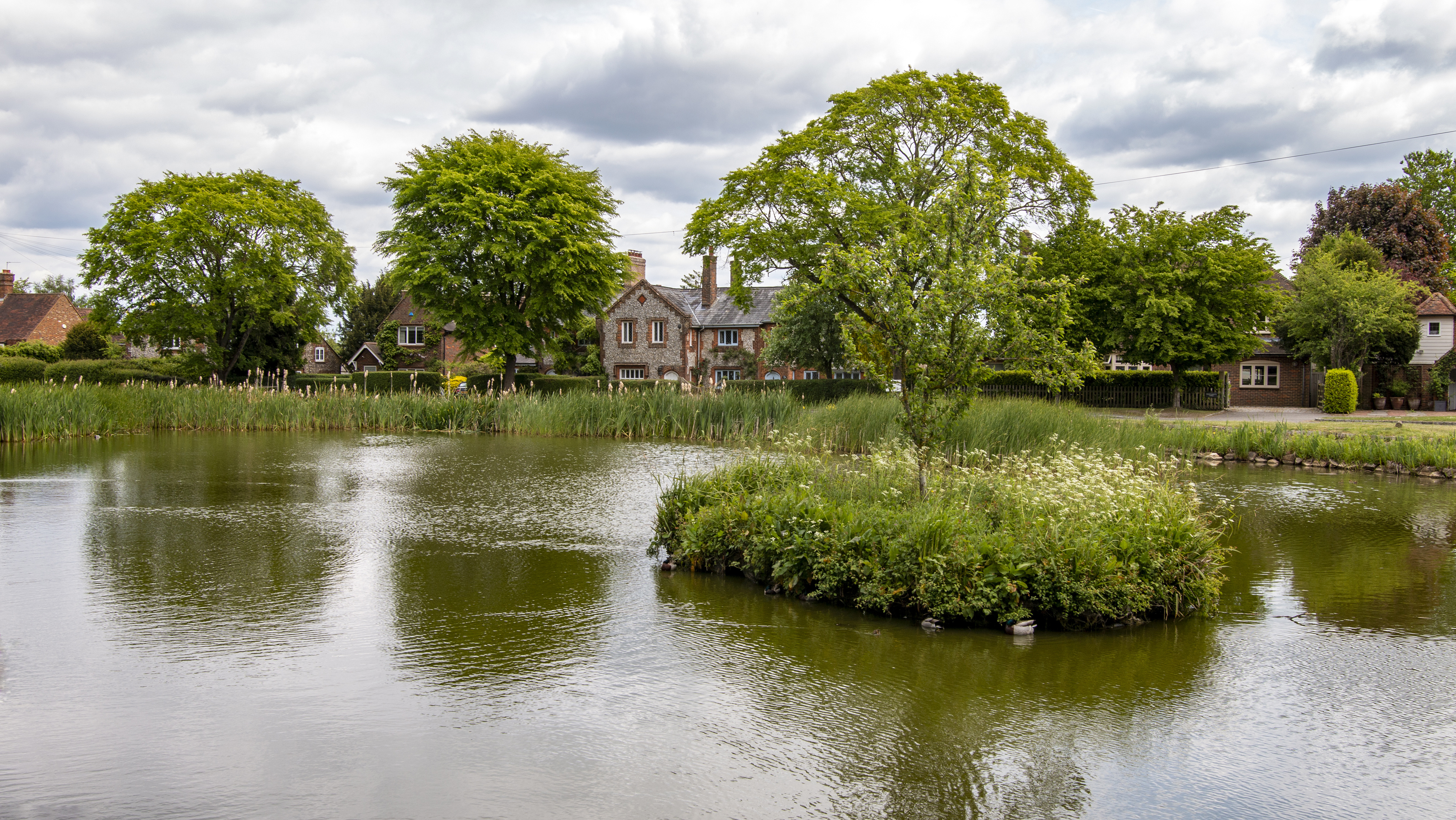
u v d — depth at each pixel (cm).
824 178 2903
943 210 952
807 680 611
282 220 3894
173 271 3700
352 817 421
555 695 580
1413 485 1644
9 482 1467
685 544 893
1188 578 784
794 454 1156
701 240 3316
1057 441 1588
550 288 3656
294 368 4541
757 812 434
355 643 673
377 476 1571
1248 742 523
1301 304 3881
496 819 421
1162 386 3622
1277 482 1675
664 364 5238
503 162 3575
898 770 482
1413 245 4912
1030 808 443
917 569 751
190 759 480
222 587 823
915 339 924
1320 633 732
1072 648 687
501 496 1359
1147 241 3164
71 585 822
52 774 459
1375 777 480
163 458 1827
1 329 6016
